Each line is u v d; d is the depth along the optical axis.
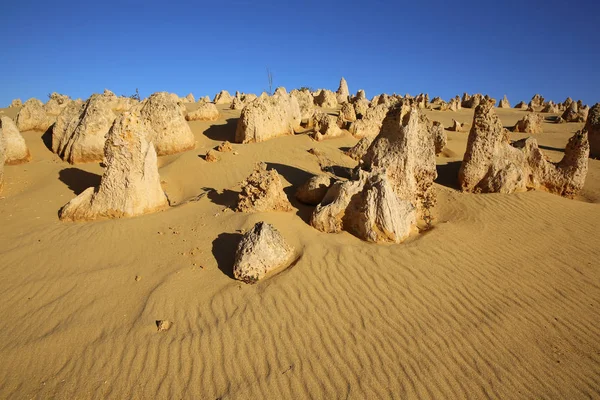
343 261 6.59
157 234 7.59
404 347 4.95
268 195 8.30
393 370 4.61
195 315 5.43
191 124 18.30
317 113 19.11
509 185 10.27
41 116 16.41
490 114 10.39
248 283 6.09
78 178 11.64
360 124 17.55
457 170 12.64
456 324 5.39
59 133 14.11
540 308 5.78
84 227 7.99
